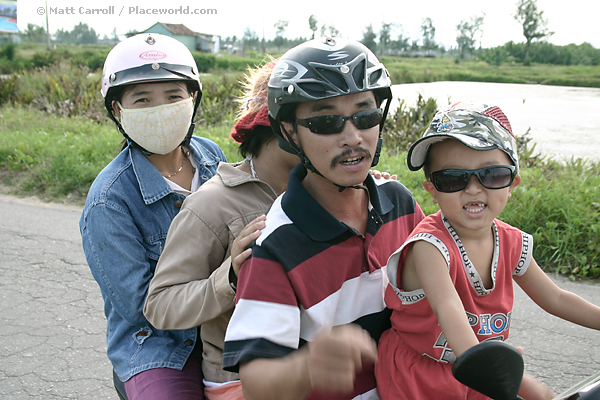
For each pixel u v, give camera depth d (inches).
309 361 38.5
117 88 80.4
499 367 36.5
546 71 1847.9
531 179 207.8
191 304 56.2
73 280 158.4
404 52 3189.0
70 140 290.4
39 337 129.6
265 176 65.4
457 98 663.8
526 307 133.1
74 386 112.2
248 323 45.2
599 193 179.0
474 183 49.9
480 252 53.6
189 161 92.4
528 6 2524.6
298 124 49.1
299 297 47.8
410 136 304.3
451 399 52.8
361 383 55.5
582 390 45.0
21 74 572.1
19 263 168.7
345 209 53.9
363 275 53.0
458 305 48.7
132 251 72.9
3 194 236.1
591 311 55.8
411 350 53.7
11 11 1700.3
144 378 65.8
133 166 79.6
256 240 49.1
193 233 59.9
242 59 1627.7
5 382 113.3
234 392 59.6
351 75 46.5
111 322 75.2
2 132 324.5
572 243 152.6
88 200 75.4
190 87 86.3
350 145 47.5
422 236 51.9
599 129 453.1
